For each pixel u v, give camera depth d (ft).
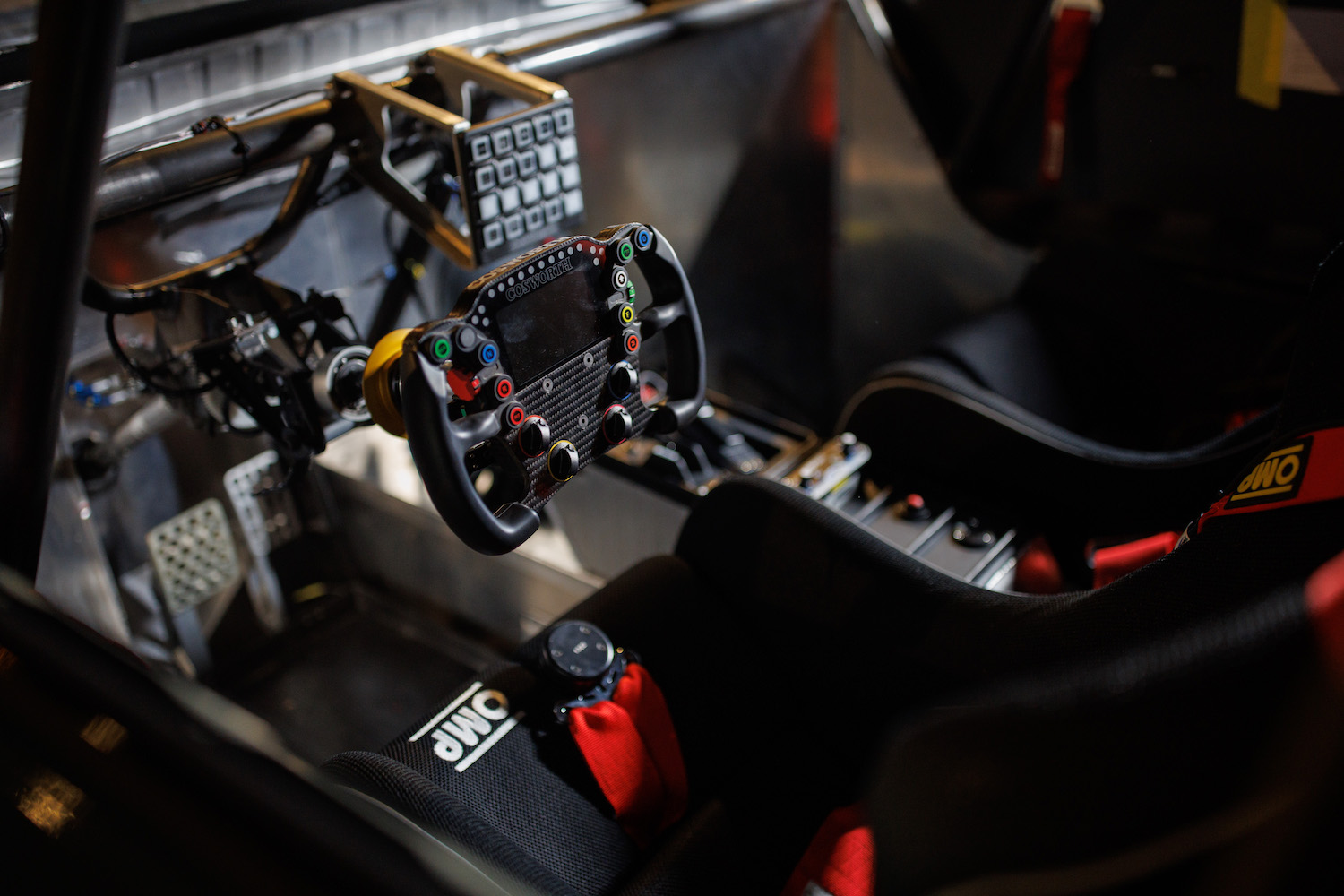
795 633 3.88
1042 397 6.61
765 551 3.95
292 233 4.61
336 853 1.53
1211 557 2.78
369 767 2.91
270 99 5.49
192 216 4.93
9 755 1.82
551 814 3.18
